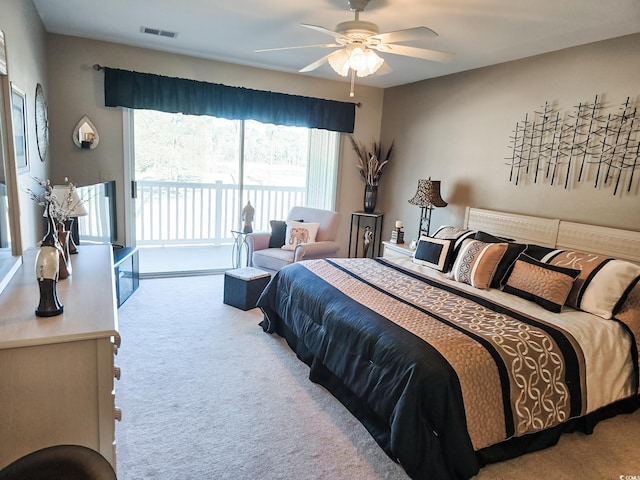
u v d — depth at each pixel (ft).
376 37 8.04
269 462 6.46
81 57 13.08
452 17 9.37
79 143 13.43
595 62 10.35
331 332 8.17
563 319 7.99
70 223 8.18
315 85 16.67
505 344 6.70
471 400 6.09
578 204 10.78
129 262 13.29
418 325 7.20
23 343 4.33
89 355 4.68
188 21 10.90
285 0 9.07
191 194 19.83
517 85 12.29
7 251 6.28
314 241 14.97
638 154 9.53
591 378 7.29
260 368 9.33
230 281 12.95
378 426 7.11
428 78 15.47
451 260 11.23
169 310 12.43
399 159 17.29
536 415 6.62
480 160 13.57
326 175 18.15
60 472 3.52
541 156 11.67
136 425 7.13
